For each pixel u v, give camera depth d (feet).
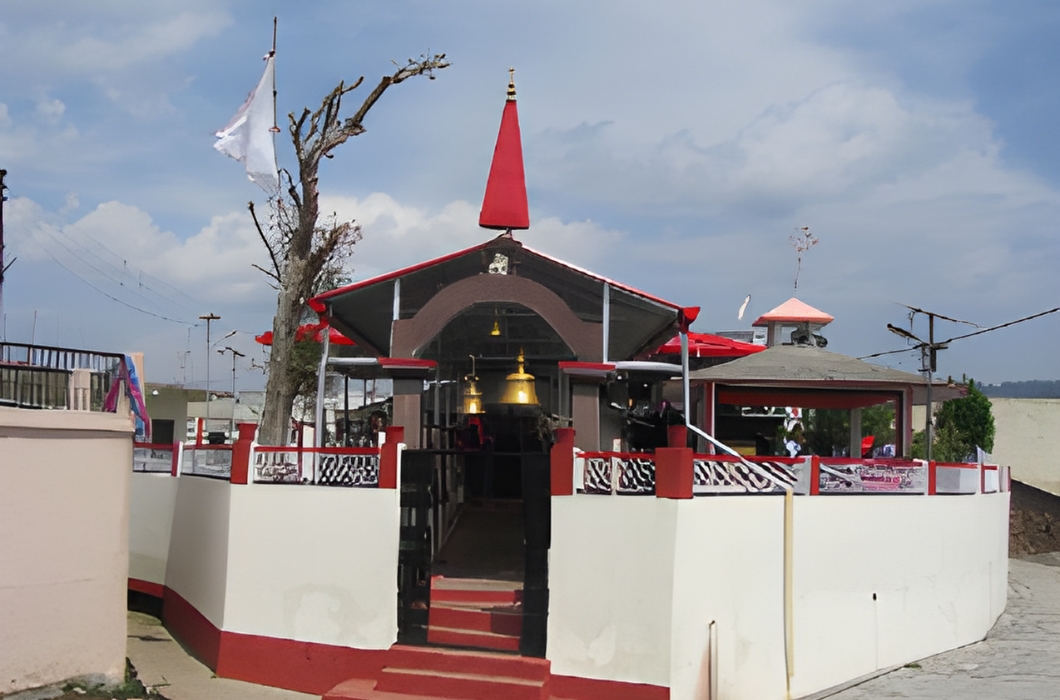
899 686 43.80
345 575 42.45
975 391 96.43
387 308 52.75
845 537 44.88
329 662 42.09
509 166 48.73
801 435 70.23
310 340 71.36
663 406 61.05
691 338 72.59
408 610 41.37
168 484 59.21
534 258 47.78
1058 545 88.17
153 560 60.13
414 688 38.93
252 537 44.65
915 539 48.98
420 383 47.34
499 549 49.67
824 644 43.29
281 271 65.21
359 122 63.67
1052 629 57.26
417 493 41.93
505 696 37.65
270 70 56.90
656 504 37.17
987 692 42.57
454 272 49.65
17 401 39.96
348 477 43.32
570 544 38.88
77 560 38.24
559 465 39.47
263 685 43.21
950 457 87.45
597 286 47.55
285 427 64.13
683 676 36.50
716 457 39.91
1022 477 110.63
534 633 39.32
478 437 56.24
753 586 40.29
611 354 57.67
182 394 107.86
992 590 58.29
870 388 61.62
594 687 37.47
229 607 44.75
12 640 36.17
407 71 62.39
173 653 49.55
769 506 41.47
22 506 36.65
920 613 49.08
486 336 57.36
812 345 70.03
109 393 40.29
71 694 37.42
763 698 40.16
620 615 37.42
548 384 60.70
